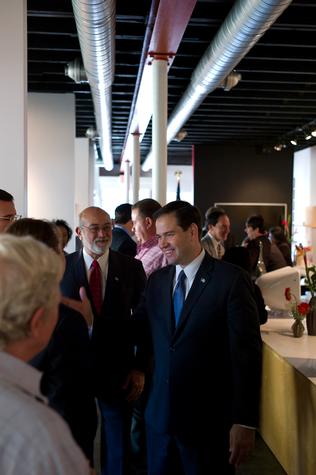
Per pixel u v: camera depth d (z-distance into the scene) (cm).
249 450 177
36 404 77
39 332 88
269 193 1266
